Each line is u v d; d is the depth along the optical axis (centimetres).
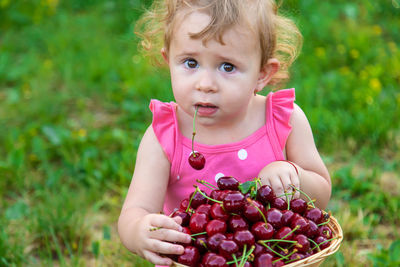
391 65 625
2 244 333
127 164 441
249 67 232
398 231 376
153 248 211
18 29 762
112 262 341
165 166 259
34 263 336
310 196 259
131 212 242
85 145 477
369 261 336
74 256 350
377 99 547
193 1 230
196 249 205
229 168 258
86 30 737
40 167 455
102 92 589
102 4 817
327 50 664
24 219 385
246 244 199
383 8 809
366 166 455
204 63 228
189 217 221
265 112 268
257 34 233
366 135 493
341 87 570
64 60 650
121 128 522
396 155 476
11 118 541
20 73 633
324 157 460
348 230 365
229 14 225
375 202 400
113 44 694
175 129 258
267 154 262
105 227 353
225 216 209
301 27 684
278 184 238
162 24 263
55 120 531
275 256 207
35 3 793
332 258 324
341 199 414
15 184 434
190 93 231
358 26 748
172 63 239
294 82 568
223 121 238
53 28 751
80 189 423
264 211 215
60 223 365
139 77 596
